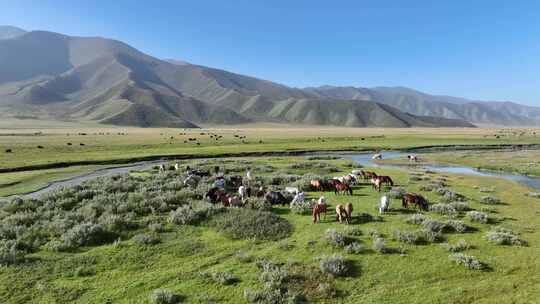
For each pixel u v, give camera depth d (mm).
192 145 90062
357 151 85375
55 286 14312
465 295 13633
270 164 56719
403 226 21328
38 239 18469
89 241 18531
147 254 17406
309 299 13484
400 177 42969
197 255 17453
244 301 13297
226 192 29125
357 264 16219
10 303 13148
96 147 80188
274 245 18641
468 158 67250
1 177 42438
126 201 25875
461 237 19641
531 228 21406
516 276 15023
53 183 40062
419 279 14898
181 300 13391
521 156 68938
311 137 126000
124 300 13422
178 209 23375
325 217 23281
